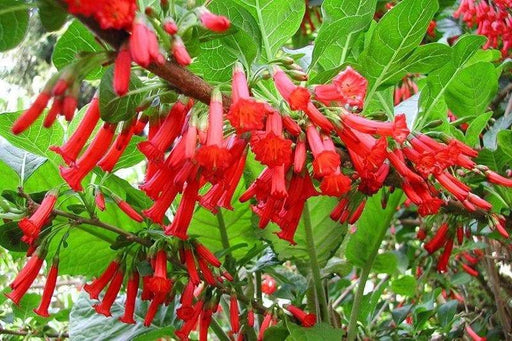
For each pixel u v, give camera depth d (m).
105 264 0.52
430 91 0.49
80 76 0.27
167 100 0.33
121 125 0.36
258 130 0.33
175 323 0.50
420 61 0.43
